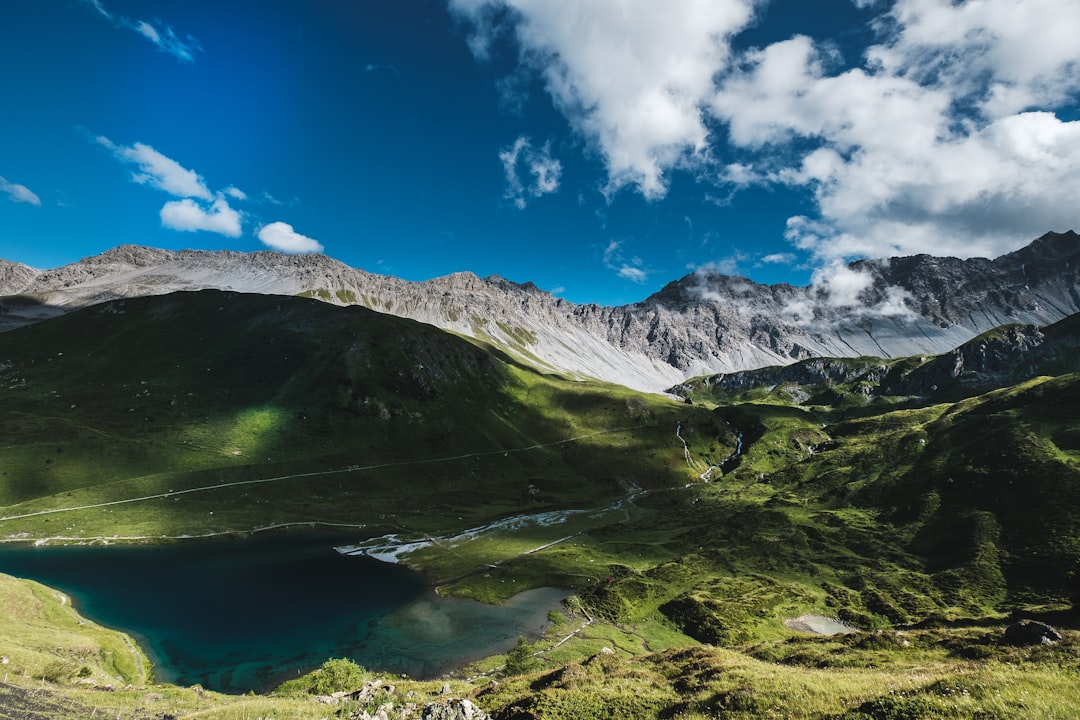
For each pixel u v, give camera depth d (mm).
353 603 108250
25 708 35031
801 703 21844
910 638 51531
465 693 41156
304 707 34094
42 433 178000
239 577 118312
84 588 104875
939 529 137875
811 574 128875
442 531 168500
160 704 42094
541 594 118000
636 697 28094
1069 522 116062
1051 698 16750
